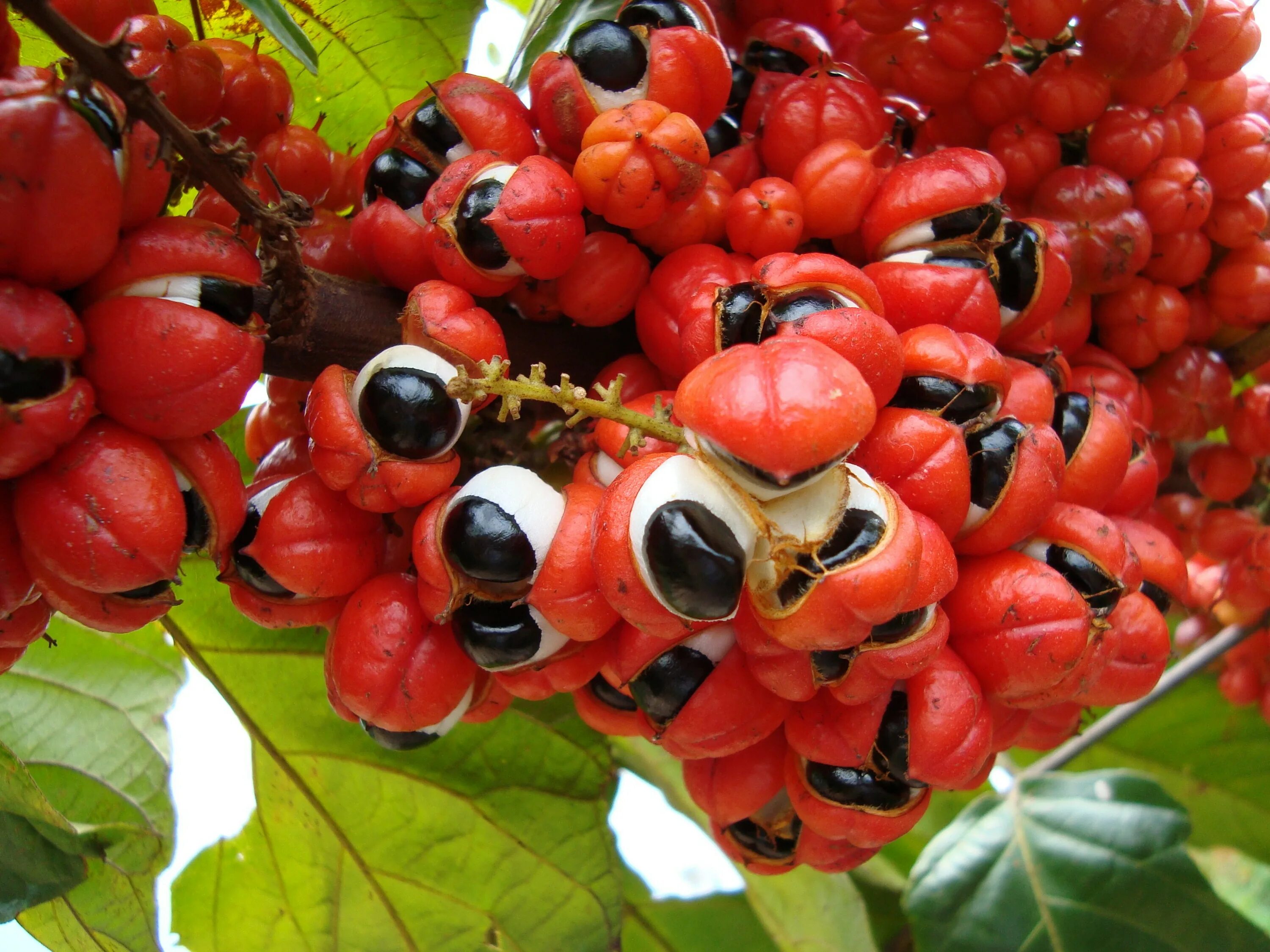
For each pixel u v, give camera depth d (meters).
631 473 0.22
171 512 0.21
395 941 0.31
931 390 0.23
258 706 0.30
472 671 0.24
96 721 0.30
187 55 0.24
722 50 0.25
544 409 0.26
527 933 0.31
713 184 0.25
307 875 0.31
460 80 0.25
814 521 0.21
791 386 0.21
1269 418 0.30
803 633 0.21
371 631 0.24
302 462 0.25
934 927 0.31
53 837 0.26
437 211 0.24
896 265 0.24
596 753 0.30
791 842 0.26
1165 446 0.30
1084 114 0.28
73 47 0.20
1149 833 0.31
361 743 0.30
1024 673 0.23
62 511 0.21
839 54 0.29
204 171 0.21
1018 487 0.23
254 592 0.24
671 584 0.21
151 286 0.22
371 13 0.30
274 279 0.23
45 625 0.23
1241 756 0.37
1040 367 0.26
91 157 0.20
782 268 0.23
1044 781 0.32
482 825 0.30
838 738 0.24
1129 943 0.30
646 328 0.25
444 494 0.23
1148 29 0.26
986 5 0.27
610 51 0.24
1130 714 0.33
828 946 0.33
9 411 0.20
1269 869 0.36
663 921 0.35
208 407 0.21
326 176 0.26
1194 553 0.33
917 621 0.23
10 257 0.21
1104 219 0.27
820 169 0.25
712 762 0.26
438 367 0.23
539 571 0.23
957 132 0.29
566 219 0.23
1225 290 0.29
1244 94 0.29
